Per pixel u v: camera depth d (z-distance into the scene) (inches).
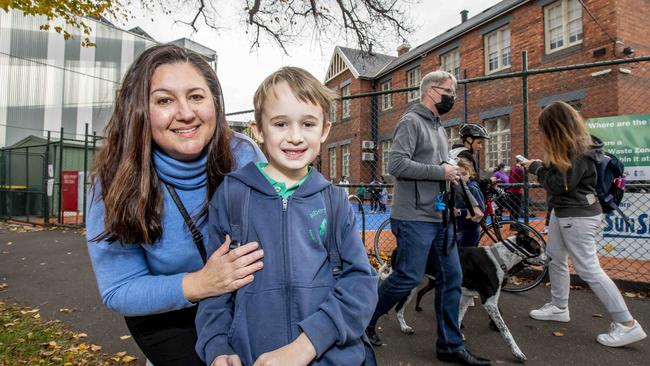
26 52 816.3
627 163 201.6
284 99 47.5
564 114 113.4
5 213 493.0
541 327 128.3
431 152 105.7
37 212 478.6
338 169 686.5
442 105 108.5
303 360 38.6
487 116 549.3
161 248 49.6
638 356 107.4
